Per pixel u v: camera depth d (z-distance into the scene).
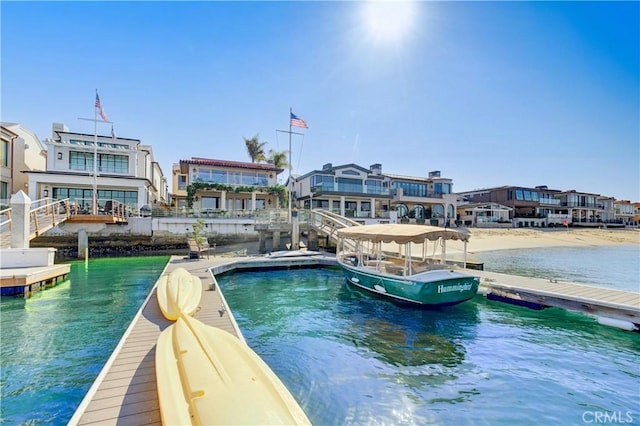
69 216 20.08
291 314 10.15
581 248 33.00
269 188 32.28
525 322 9.29
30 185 24.80
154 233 24.27
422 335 8.34
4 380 5.98
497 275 13.30
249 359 4.73
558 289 10.65
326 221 24.05
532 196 53.59
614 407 5.27
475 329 8.74
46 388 5.72
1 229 16.48
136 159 28.98
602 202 63.78
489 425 4.81
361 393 5.65
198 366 4.39
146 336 6.68
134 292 12.48
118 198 27.69
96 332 8.38
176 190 39.34
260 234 23.14
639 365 6.70
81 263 19.88
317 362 6.82
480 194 56.78
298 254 20.41
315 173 36.53
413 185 43.38
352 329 8.80
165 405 3.62
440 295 10.09
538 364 6.74
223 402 3.52
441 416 5.02
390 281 11.12
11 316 9.52
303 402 5.37
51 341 7.80
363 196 37.59
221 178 32.22
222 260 17.88
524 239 36.41
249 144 43.94
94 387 4.59
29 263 12.78
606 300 9.19
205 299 9.54
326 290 13.41
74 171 26.91
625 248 33.66
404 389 5.79
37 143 30.59
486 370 6.48
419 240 10.24
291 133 25.89
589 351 7.36
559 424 4.85
